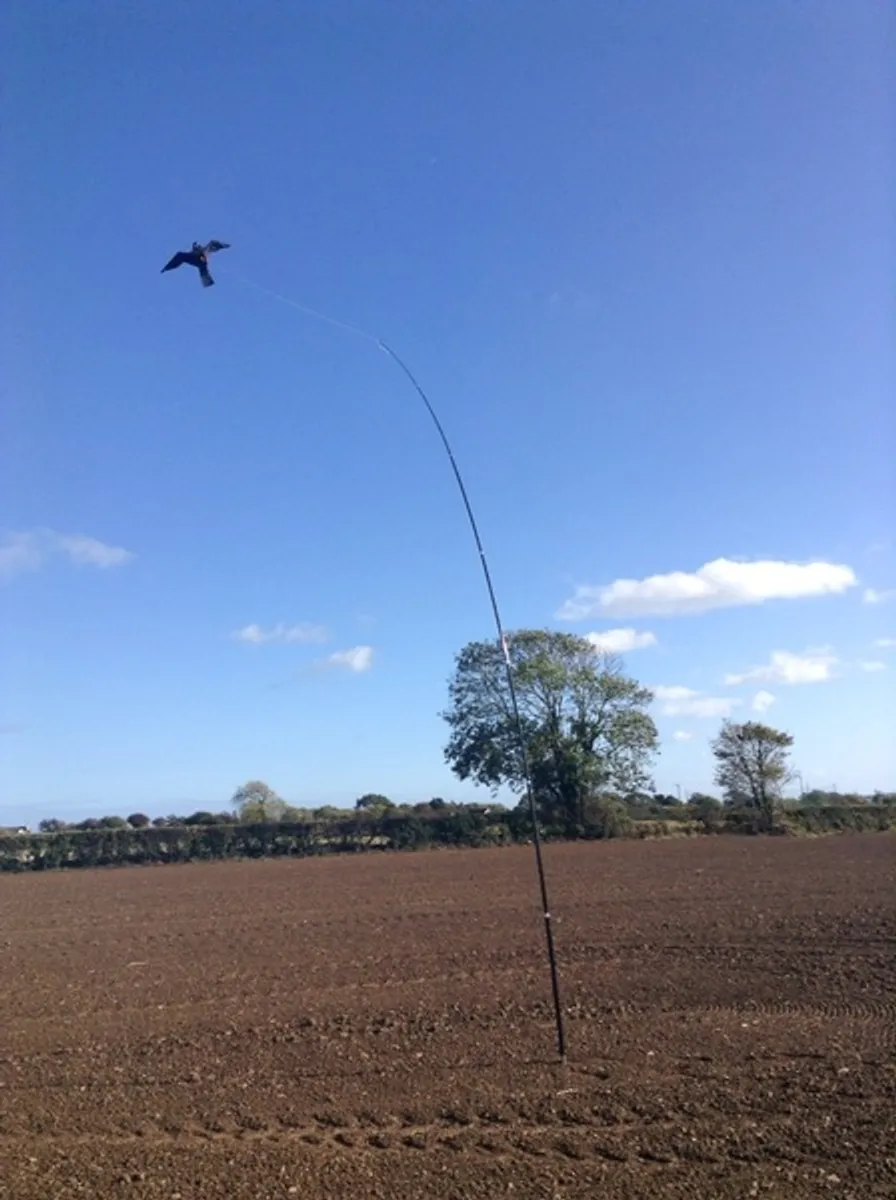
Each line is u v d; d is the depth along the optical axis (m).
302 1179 7.43
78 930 23.06
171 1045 11.61
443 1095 9.25
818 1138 7.86
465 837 50.75
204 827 50.69
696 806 57.69
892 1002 12.27
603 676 52.78
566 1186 7.18
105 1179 7.54
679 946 16.81
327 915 23.62
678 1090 9.14
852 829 52.94
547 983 14.24
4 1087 10.10
